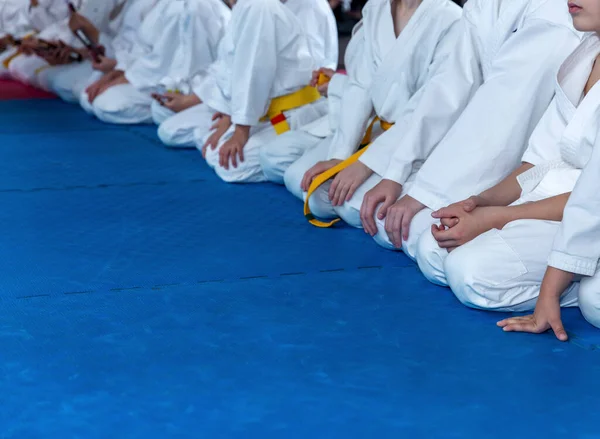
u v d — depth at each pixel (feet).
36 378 6.53
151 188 12.50
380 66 10.56
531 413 6.05
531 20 8.58
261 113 12.69
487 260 7.60
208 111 15.33
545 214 7.86
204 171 13.65
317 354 6.95
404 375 6.59
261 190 12.41
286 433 5.78
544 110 8.66
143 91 17.72
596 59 7.66
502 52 8.73
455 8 10.28
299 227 10.53
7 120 18.40
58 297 8.20
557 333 7.15
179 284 8.55
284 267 9.07
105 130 17.29
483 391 6.35
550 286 7.25
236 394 6.30
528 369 6.71
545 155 8.20
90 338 7.24
